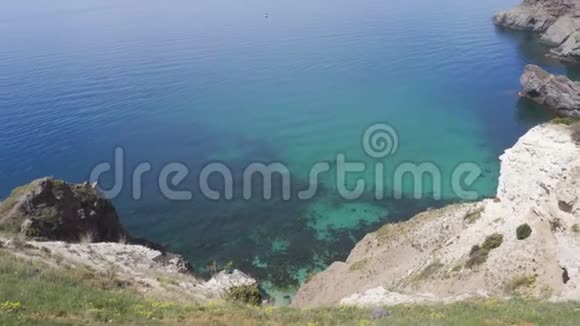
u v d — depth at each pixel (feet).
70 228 172.35
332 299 191.93
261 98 475.72
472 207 203.31
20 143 362.94
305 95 483.10
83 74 539.70
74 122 406.82
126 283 108.68
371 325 82.17
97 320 73.87
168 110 442.91
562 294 125.70
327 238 245.45
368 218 261.65
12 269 94.43
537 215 166.71
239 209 274.36
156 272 135.54
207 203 281.33
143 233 254.88
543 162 169.07
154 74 546.67
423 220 224.12
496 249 162.81
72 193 185.26
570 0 608.19
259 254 236.02
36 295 80.74
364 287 190.60
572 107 398.62
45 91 481.05
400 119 417.08
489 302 112.68
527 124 394.52
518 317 88.33
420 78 522.06
